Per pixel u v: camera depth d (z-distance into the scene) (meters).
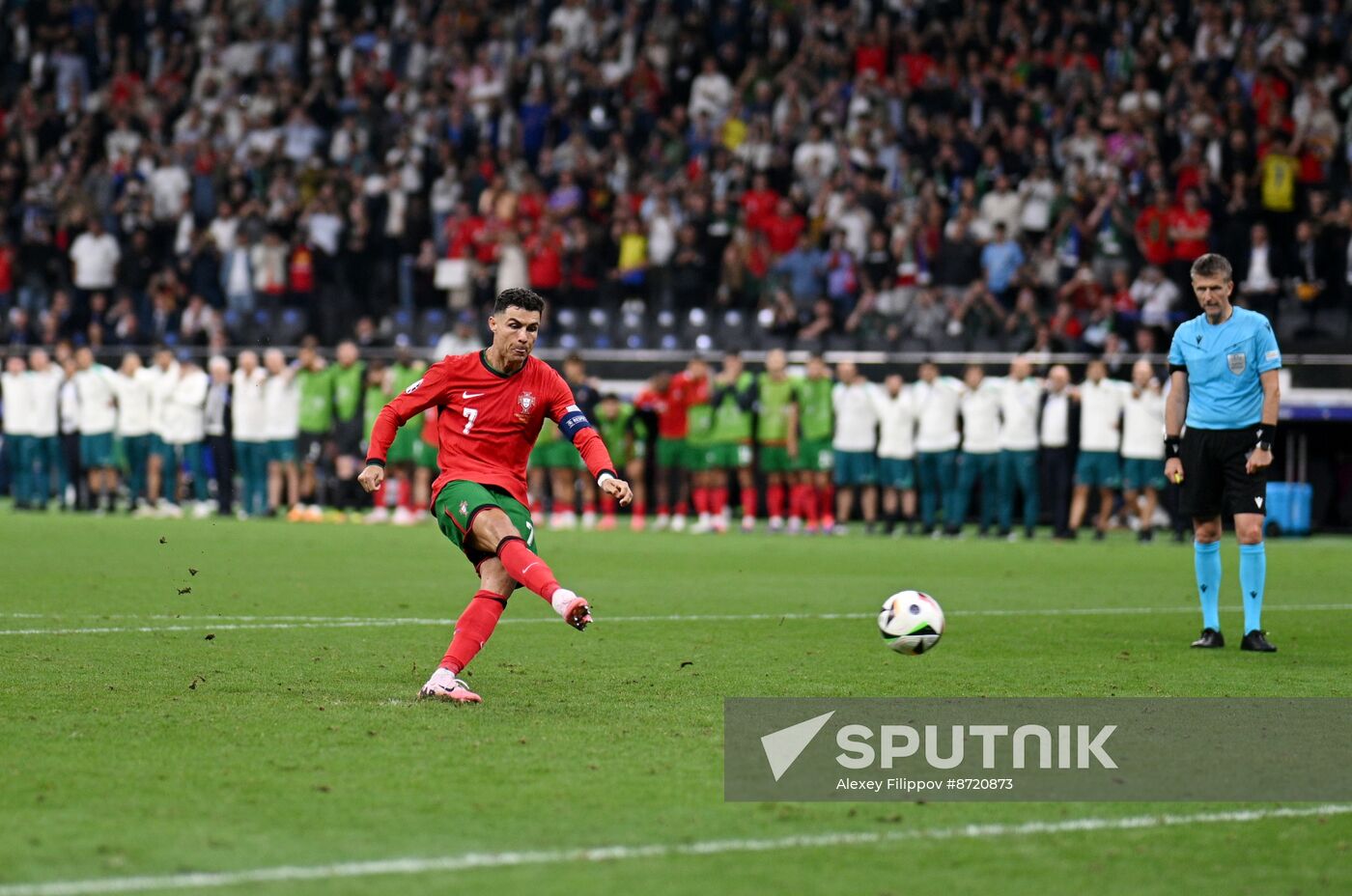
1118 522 91.88
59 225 118.56
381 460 27.86
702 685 30.08
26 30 136.25
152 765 22.11
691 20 120.12
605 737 24.64
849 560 64.75
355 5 132.88
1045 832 19.25
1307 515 84.69
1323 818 20.09
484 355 28.27
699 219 105.00
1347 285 93.56
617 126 117.31
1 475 106.62
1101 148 102.31
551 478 93.56
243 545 68.31
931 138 106.31
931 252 100.19
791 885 16.80
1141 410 78.88
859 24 117.44
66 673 30.78
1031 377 87.56
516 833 18.64
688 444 87.25
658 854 17.88
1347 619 43.84
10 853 17.44
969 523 93.56
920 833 19.09
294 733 24.59
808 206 107.19
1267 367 37.00
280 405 90.56
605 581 53.78
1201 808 20.56
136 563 57.75
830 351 97.62
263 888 16.22
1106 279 95.94
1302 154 98.50
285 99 124.56
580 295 108.44
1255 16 107.62
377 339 106.50
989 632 39.59
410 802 20.05
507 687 29.62
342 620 40.69
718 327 102.12
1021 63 109.88
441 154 113.62
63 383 95.06
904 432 85.19
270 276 111.12
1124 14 110.38
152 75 133.25
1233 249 95.38
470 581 51.84
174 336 109.44
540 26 127.44
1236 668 33.31
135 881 16.41
